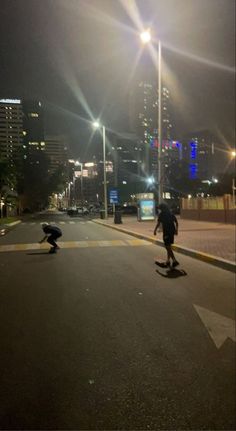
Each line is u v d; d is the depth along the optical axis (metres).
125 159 165.25
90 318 6.21
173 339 5.31
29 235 23.34
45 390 3.90
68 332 5.56
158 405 3.65
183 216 39.34
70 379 4.14
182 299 7.39
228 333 5.57
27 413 3.50
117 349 4.95
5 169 44.19
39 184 87.38
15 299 7.45
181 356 4.75
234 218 30.00
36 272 10.35
